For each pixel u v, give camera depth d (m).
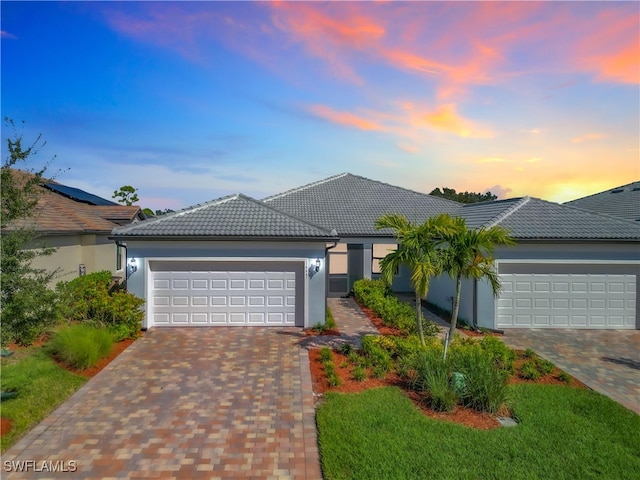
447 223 10.48
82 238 21.03
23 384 8.95
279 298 14.97
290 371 10.59
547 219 16.14
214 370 10.63
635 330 15.22
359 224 21.28
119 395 9.07
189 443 7.16
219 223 15.12
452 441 7.04
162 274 14.66
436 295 19.33
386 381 9.84
